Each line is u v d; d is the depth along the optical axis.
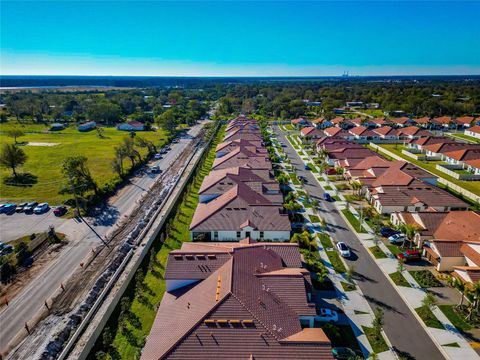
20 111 198.88
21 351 34.53
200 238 56.16
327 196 72.62
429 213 55.06
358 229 59.50
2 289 44.75
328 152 100.62
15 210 70.00
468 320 37.69
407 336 35.97
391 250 52.50
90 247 55.06
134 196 77.75
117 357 33.62
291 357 29.23
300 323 34.78
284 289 37.06
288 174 91.31
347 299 41.91
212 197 69.19
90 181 75.25
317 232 58.62
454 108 187.25
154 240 56.31
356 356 32.97
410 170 78.44
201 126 177.25
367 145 127.06
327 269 48.03
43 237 56.78
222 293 34.31
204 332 30.86
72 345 35.12
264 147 113.56
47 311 40.44
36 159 110.50
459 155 95.69
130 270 47.09
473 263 43.69
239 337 30.53
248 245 44.94
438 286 43.75
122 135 154.12
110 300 41.81
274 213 58.19
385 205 63.69
